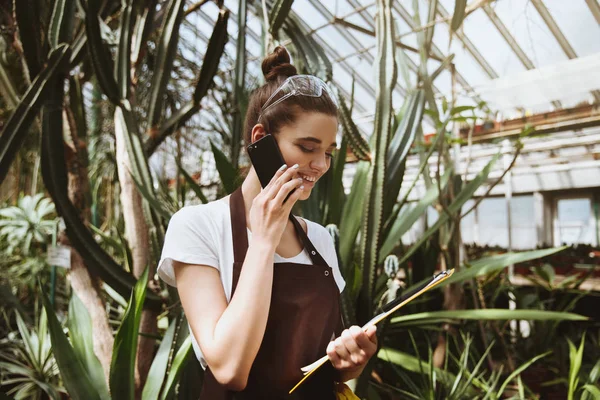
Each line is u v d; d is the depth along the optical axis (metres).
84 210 2.20
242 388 0.65
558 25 4.07
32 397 2.35
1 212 4.11
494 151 5.33
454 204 2.14
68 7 1.89
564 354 2.63
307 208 1.94
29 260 3.93
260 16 2.58
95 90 4.13
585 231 6.77
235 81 2.43
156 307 1.92
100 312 1.97
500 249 5.33
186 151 3.98
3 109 3.03
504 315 1.74
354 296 1.70
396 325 1.95
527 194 6.73
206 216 0.78
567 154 5.67
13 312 3.51
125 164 2.08
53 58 1.77
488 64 4.65
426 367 1.90
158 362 1.46
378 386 2.03
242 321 0.63
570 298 3.68
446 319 2.02
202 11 6.02
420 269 2.85
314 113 0.72
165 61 2.10
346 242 1.88
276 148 0.71
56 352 1.29
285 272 0.75
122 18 2.00
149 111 2.13
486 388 1.90
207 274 0.73
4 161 1.74
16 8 1.69
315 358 0.74
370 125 6.97
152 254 1.89
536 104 3.64
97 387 1.39
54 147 1.78
